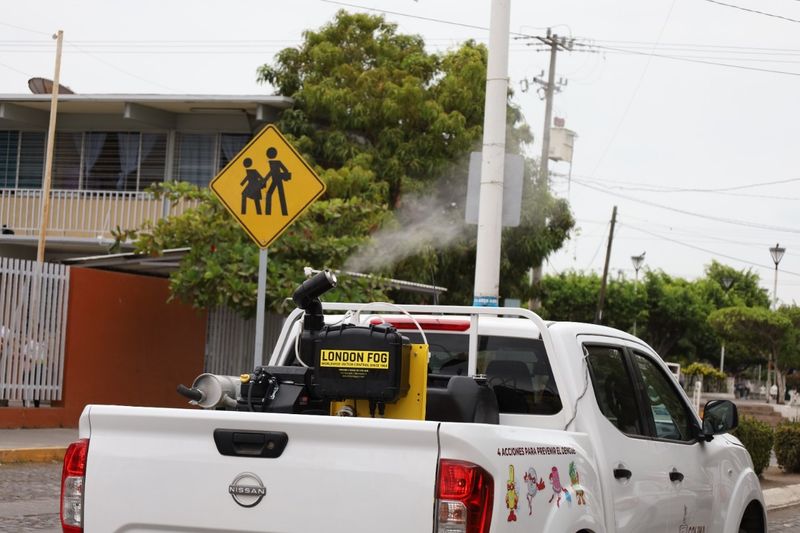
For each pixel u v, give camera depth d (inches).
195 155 1210.0
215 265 741.3
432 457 193.5
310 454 199.2
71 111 1215.6
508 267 1200.2
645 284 3181.6
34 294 749.9
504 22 512.1
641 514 263.4
